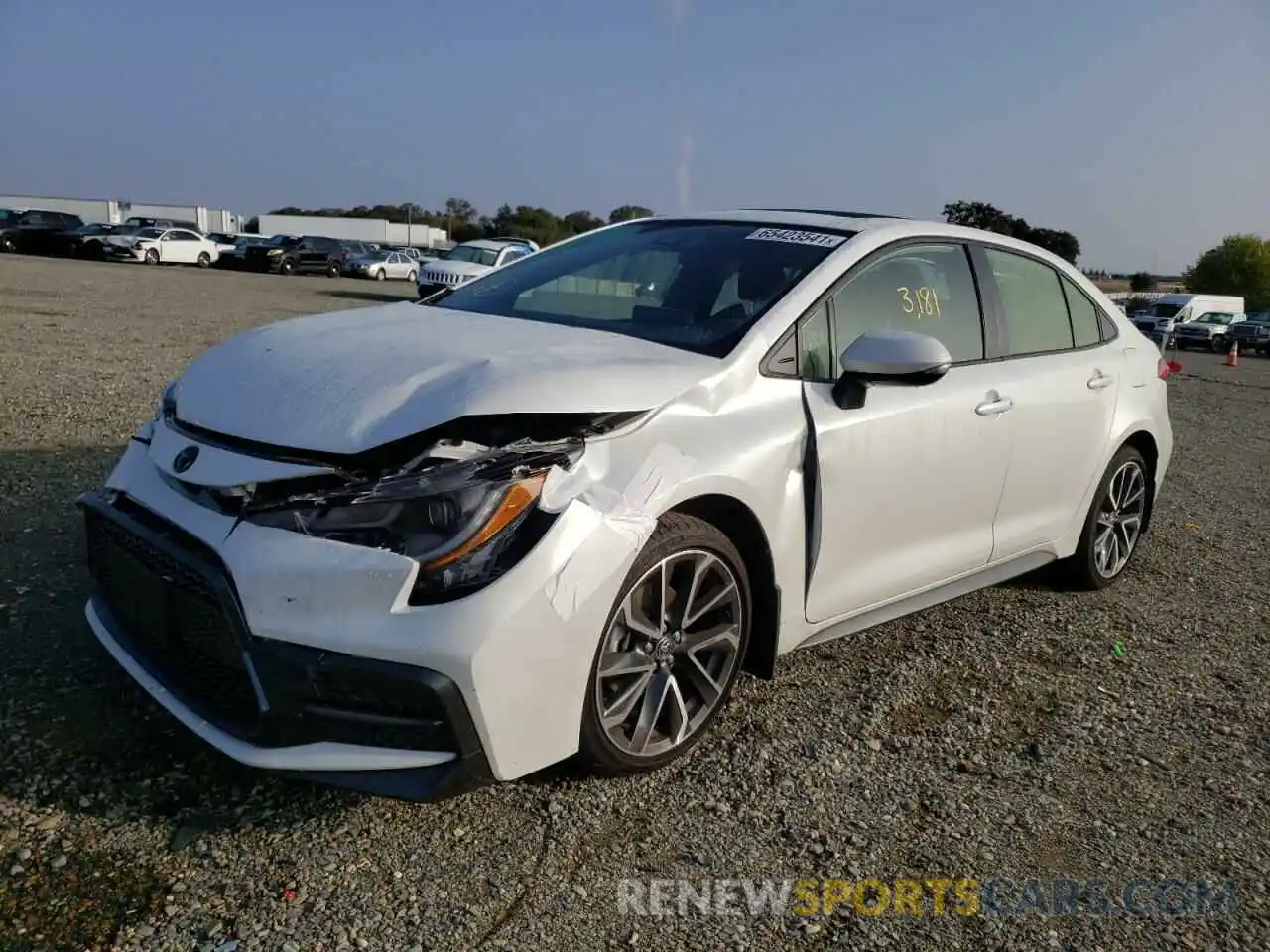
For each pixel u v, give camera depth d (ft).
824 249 11.69
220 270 119.24
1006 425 12.87
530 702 8.11
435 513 7.79
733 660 10.08
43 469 17.99
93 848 7.95
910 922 8.00
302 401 8.53
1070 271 15.30
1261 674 13.48
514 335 10.25
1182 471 28.40
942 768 10.34
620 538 8.48
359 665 7.54
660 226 13.57
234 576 7.77
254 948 7.11
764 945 7.62
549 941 7.45
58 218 119.44
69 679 10.36
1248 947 8.02
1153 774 10.59
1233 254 253.03
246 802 8.71
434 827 8.63
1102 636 14.38
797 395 10.35
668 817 9.05
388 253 132.57
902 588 12.02
